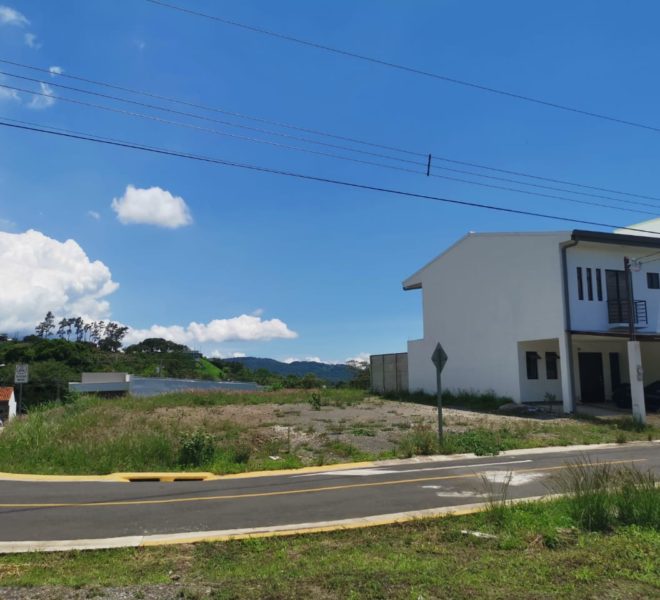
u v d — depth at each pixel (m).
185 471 14.49
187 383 56.22
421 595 5.02
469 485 11.11
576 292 25.58
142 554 6.95
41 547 7.25
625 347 31.55
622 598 4.96
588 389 30.06
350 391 37.00
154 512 9.35
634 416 21.23
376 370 38.44
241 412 24.02
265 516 8.94
